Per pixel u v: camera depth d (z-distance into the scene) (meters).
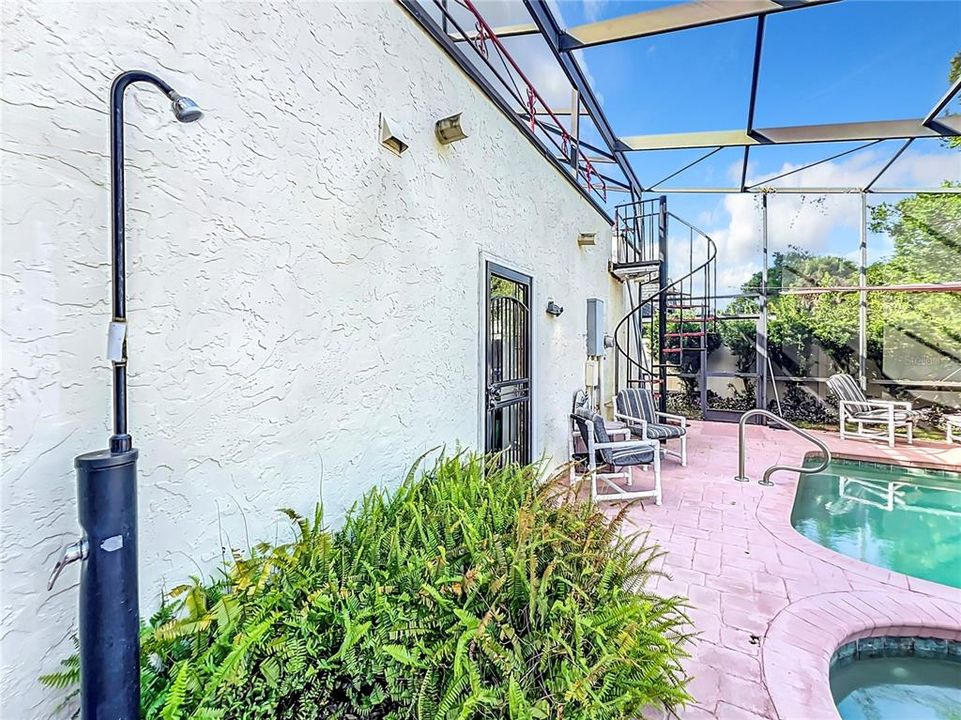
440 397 2.96
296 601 1.45
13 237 1.07
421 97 2.71
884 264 8.23
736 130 7.02
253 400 1.68
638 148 7.66
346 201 2.13
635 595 1.90
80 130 1.19
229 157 1.58
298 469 1.88
